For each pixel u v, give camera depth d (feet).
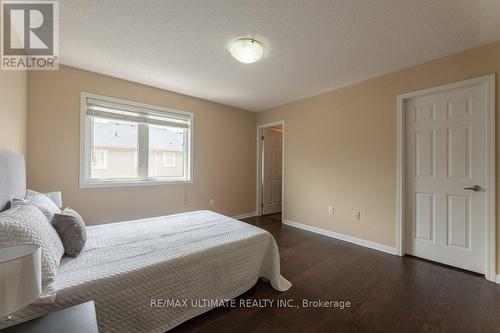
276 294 6.27
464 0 5.16
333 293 6.31
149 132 11.31
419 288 6.55
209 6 5.45
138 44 7.20
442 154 8.07
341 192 10.94
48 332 2.59
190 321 5.17
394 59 8.08
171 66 8.79
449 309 5.60
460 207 7.70
